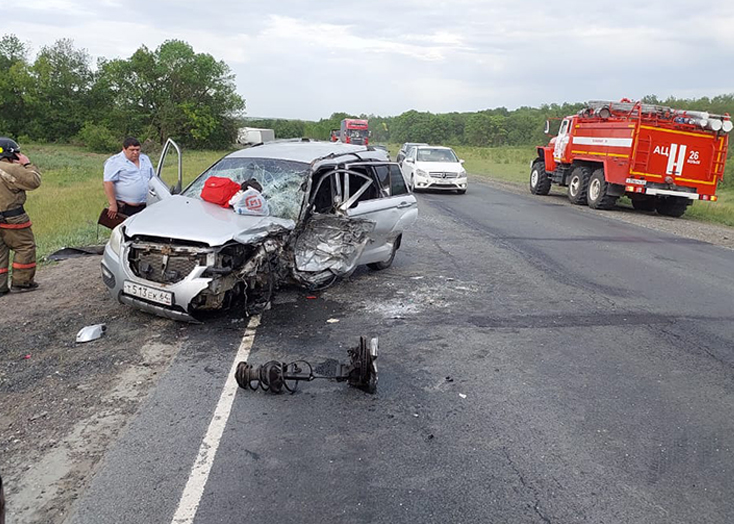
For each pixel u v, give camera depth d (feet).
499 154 186.70
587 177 62.39
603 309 23.41
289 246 20.92
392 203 27.25
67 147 243.40
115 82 257.34
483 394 15.44
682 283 28.27
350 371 15.08
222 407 14.30
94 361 16.88
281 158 24.14
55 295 23.07
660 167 55.21
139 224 19.60
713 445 13.29
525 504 10.90
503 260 32.09
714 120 54.49
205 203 21.70
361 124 178.50
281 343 18.44
